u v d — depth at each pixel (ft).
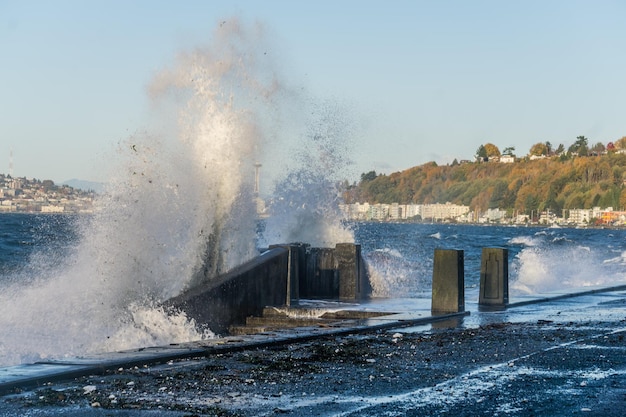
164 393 26.71
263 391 27.30
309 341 39.75
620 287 79.56
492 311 56.08
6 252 128.36
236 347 36.24
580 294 71.20
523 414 24.34
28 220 269.85
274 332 41.34
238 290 50.03
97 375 29.81
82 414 23.59
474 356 35.29
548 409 25.03
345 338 41.06
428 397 26.63
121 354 33.14
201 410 24.32
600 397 26.89
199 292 47.24
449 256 53.16
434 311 52.90
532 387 28.48
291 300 55.36
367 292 64.95
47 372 28.68
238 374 30.32
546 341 40.37
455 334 43.04
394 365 32.81
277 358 34.17
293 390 27.53
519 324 48.08
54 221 255.91
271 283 53.52
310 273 61.31
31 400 25.36
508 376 30.55
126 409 24.29
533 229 536.83
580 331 44.62
